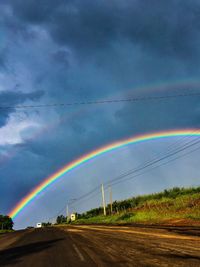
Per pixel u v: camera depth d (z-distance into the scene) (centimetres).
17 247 1820
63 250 1509
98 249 1462
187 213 3972
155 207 5784
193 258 1080
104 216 7906
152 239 1758
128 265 1005
